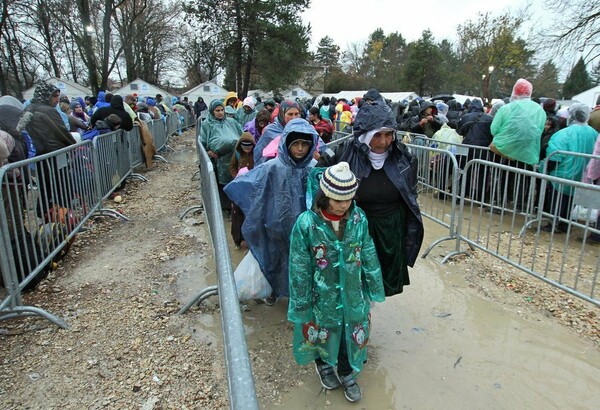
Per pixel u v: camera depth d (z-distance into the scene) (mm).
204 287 3883
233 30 34250
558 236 5465
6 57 27641
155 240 5121
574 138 5309
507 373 2744
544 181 3795
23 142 4543
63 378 2641
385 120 2555
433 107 8156
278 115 4441
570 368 2797
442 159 5559
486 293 3850
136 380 2629
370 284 2432
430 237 5309
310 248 2314
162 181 8688
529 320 3393
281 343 3068
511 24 30031
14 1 23797
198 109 23609
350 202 2234
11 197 3529
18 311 3221
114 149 7105
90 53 25625
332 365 2428
